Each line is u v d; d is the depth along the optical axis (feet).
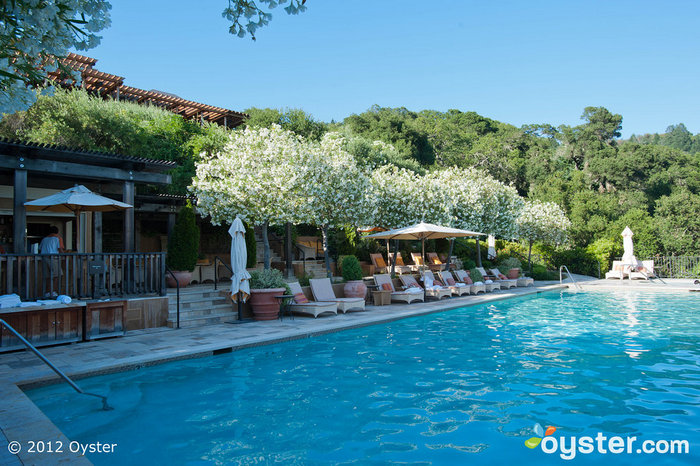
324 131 118.62
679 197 117.60
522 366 23.24
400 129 151.33
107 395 18.71
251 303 36.65
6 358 22.97
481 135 243.40
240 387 19.77
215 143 73.10
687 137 334.03
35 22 7.76
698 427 15.03
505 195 77.15
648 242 104.53
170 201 52.39
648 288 66.44
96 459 12.86
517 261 78.02
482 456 12.92
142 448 13.62
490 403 17.48
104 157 33.96
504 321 38.34
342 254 70.54
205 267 54.44
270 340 28.40
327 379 20.99
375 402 17.70
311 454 13.16
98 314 27.81
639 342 29.32
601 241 96.27
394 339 30.53
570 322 37.73
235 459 12.86
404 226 60.08
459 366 23.29
